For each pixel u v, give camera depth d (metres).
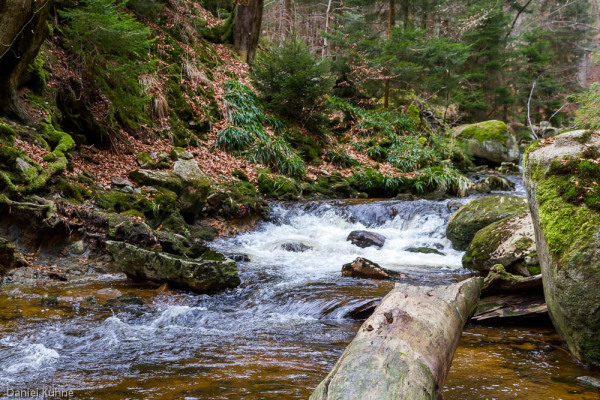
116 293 5.09
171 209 7.99
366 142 14.66
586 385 2.81
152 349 3.52
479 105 20.45
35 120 7.80
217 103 12.58
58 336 3.74
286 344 3.68
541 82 23.53
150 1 12.92
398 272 5.96
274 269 6.40
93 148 8.97
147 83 11.09
